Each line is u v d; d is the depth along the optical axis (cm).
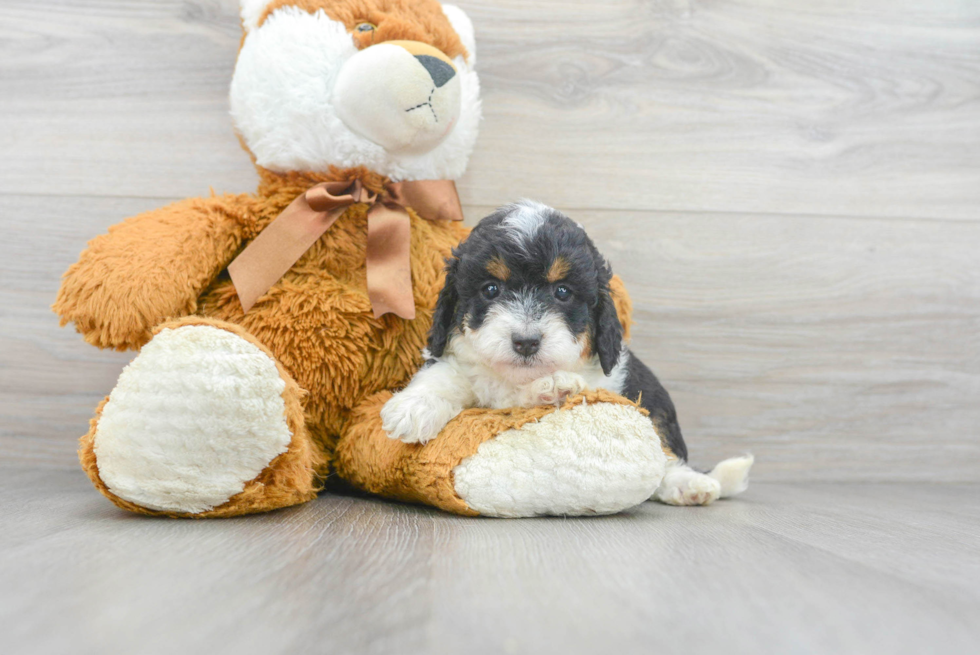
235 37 91
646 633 46
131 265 71
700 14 94
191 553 56
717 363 94
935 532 67
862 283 95
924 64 96
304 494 70
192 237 73
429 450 68
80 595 49
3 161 89
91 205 90
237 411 63
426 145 77
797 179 95
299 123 75
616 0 93
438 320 72
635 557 57
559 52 93
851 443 95
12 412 89
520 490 66
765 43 94
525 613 48
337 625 46
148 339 71
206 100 91
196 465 63
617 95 93
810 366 95
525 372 68
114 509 68
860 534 66
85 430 90
